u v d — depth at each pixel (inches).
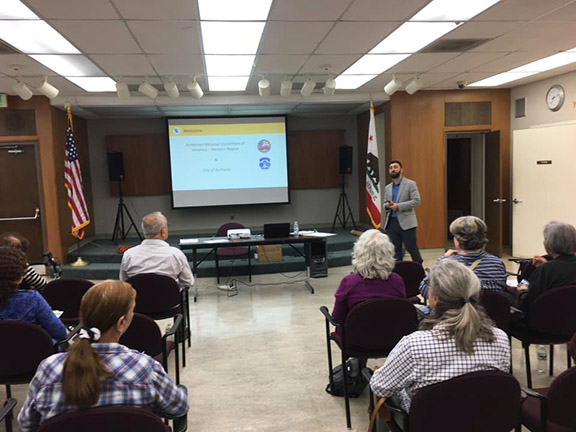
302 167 339.9
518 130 263.0
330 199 346.0
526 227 262.2
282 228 206.2
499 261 101.8
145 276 122.4
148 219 135.4
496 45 182.5
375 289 97.2
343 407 105.2
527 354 107.1
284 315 177.0
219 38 160.7
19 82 209.9
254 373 125.0
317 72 219.3
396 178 216.5
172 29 148.8
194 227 331.6
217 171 313.6
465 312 56.6
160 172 326.0
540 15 148.8
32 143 256.4
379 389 62.4
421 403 56.3
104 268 249.1
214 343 148.9
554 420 63.8
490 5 139.2
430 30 162.2
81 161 304.0
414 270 135.3
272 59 191.6
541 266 103.0
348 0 129.8
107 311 52.3
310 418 100.7
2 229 261.3
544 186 253.6
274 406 106.4
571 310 98.0
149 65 194.2
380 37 166.2
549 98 255.0
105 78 217.9
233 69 207.6
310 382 118.7
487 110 287.0
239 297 204.2
